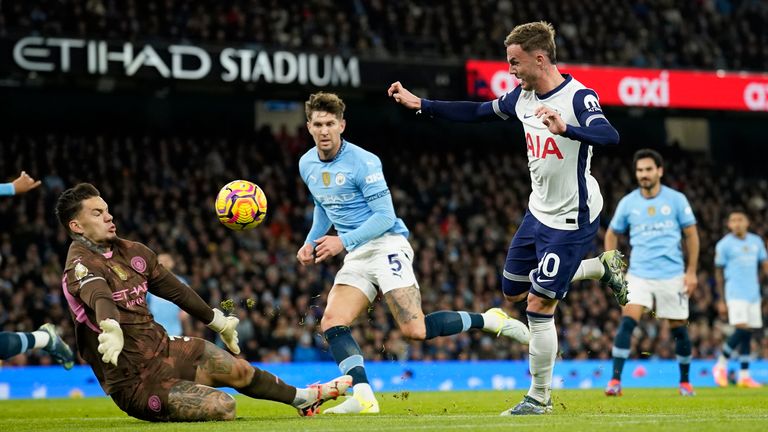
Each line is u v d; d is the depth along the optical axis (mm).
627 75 20328
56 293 16281
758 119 26172
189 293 5883
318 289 18141
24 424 6316
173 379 5555
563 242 6188
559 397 9703
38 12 18438
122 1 19531
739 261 12914
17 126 22234
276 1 21250
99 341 5160
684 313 10391
